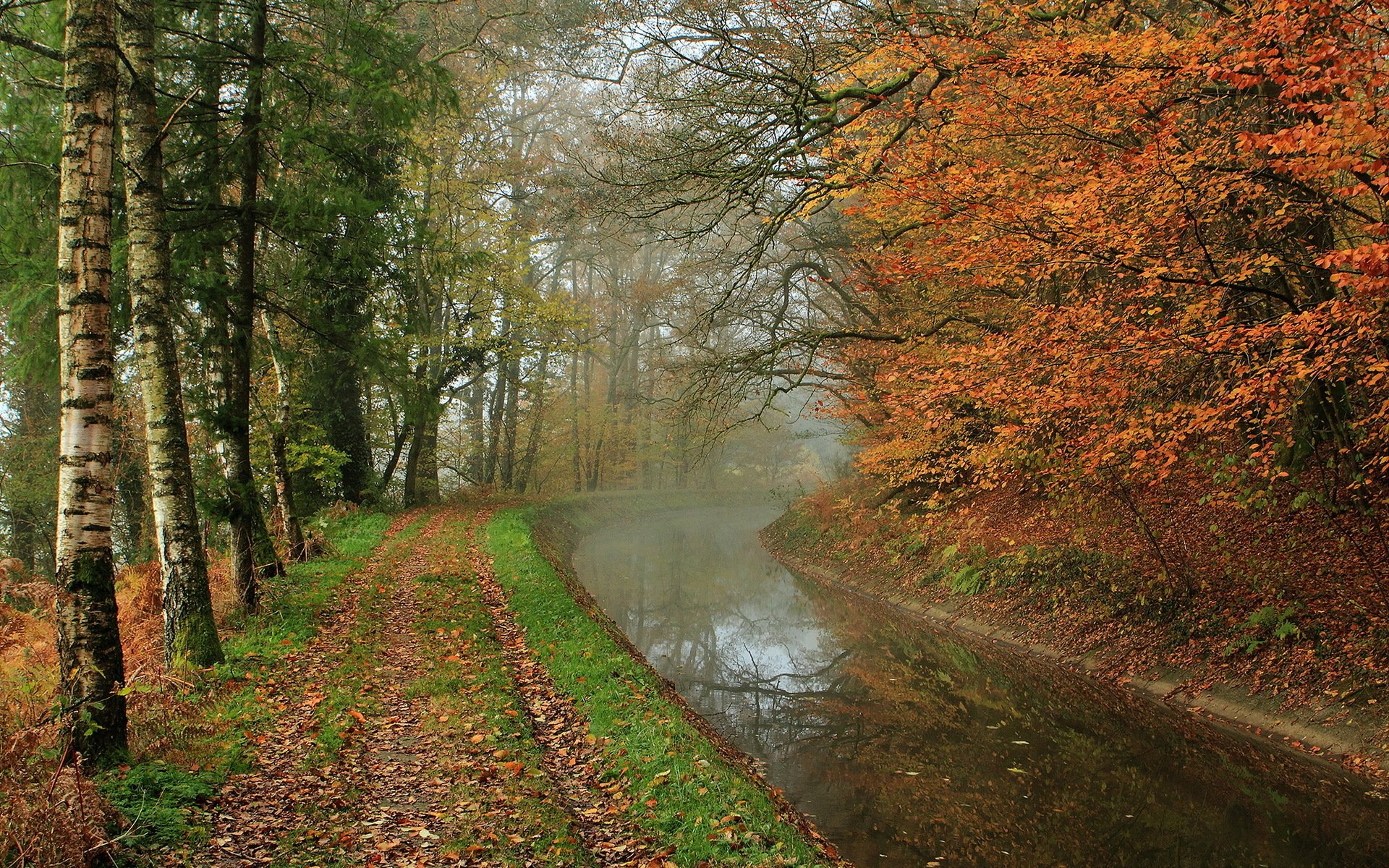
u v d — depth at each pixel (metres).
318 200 9.20
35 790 3.90
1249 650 9.55
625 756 6.59
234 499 10.05
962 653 13.30
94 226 5.18
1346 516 9.57
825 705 11.47
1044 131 8.08
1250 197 7.28
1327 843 6.80
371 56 9.64
